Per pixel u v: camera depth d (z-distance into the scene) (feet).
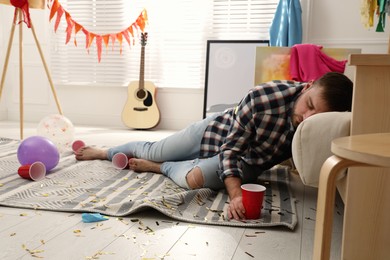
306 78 7.37
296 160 3.49
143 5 12.09
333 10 10.23
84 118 12.87
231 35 11.59
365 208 3.07
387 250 3.05
